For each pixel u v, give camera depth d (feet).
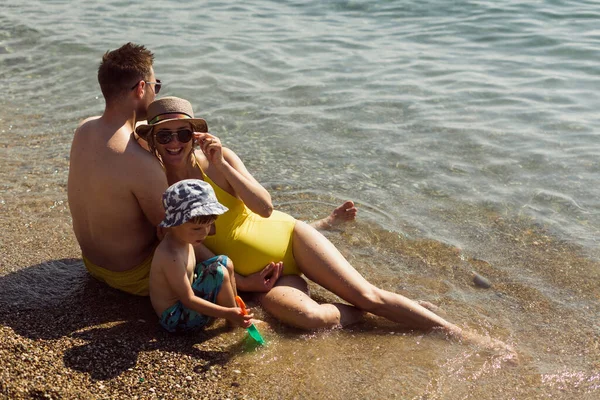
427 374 12.65
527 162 22.27
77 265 16.19
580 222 18.78
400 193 20.52
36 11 39.34
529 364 13.07
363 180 21.31
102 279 15.21
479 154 22.90
